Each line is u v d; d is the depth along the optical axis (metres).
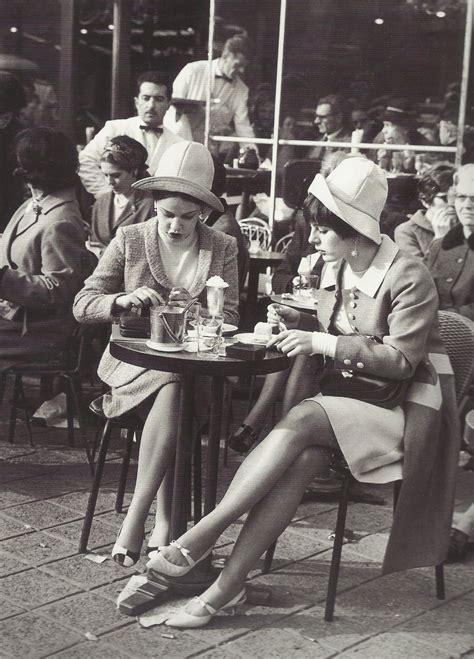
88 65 9.57
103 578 4.12
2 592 3.95
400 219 7.69
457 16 8.57
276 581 4.16
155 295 4.09
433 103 8.69
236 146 8.95
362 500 5.16
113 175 6.48
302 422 3.76
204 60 8.94
